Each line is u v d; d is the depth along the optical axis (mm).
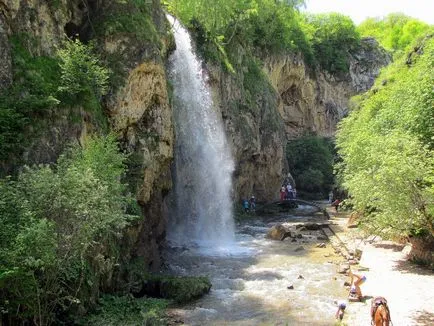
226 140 36531
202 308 16094
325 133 71375
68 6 18547
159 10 25250
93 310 13898
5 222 10516
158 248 23172
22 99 14164
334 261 23578
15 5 15133
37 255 10273
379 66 77688
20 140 13398
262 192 47312
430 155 18781
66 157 13906
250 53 49062
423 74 24531
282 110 63438
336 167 35625
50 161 14078
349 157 27406
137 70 19453
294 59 61688
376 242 26281
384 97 33500
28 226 10312
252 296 17547
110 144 14961
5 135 13102
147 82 20109
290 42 59969
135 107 19500
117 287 16250
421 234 20125
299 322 14711
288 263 23250
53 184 11117
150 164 20172
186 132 29562
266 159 47094
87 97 16234
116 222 12969
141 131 20281
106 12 20000
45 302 11523
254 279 20172
